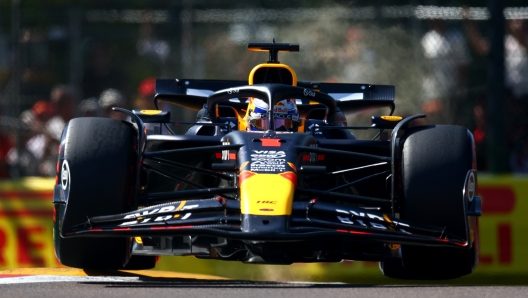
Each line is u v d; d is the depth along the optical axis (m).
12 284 16.34
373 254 16.73
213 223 15.02
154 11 40.56
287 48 23.12
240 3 40.41
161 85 24.42
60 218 16.61
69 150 16.31
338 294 14.11
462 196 16.23
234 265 26.62
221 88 24.78
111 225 15.26
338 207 15.70
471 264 17.22
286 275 26.44
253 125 19.34
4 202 26.88
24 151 37.34
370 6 41.34
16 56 37.56
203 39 42.69
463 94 39.19
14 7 37.94
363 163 19.48
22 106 38.88
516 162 36.25
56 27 40.22
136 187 16.53
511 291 14.92
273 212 14.69
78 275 18.95
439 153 16.50
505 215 25.83
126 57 41.06
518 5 39.94
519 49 37.97
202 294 14.00
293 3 41.00
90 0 40.66
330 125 20.42
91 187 16.02
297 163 16.42
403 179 16.61
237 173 16.88
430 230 15.52
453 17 38.56
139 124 16.81
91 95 40.88
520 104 36.72
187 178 19.81
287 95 18.45
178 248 17.34
